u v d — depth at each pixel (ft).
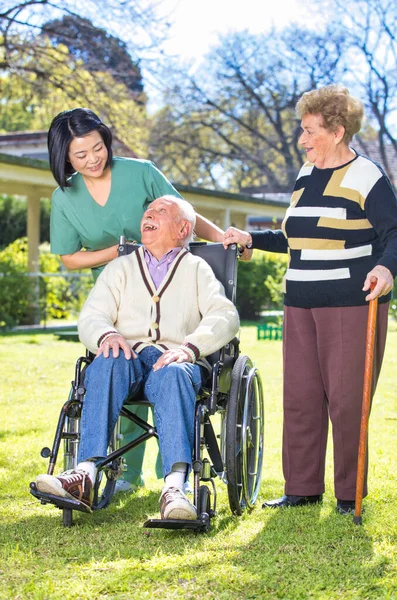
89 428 10.18
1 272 43.96
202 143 105.40
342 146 11.17
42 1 48.39
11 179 38.19
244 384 11.24
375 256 11.19
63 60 52.80
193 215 11.68
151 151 68.80
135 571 8.86
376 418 19.17
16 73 52.11
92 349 10.80
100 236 13.08
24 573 8.86
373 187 10.93
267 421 18.79
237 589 8.41
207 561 9.24
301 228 11.33
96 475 10.28
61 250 13.32
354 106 11.00
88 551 9.64
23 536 10.30
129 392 10.55
